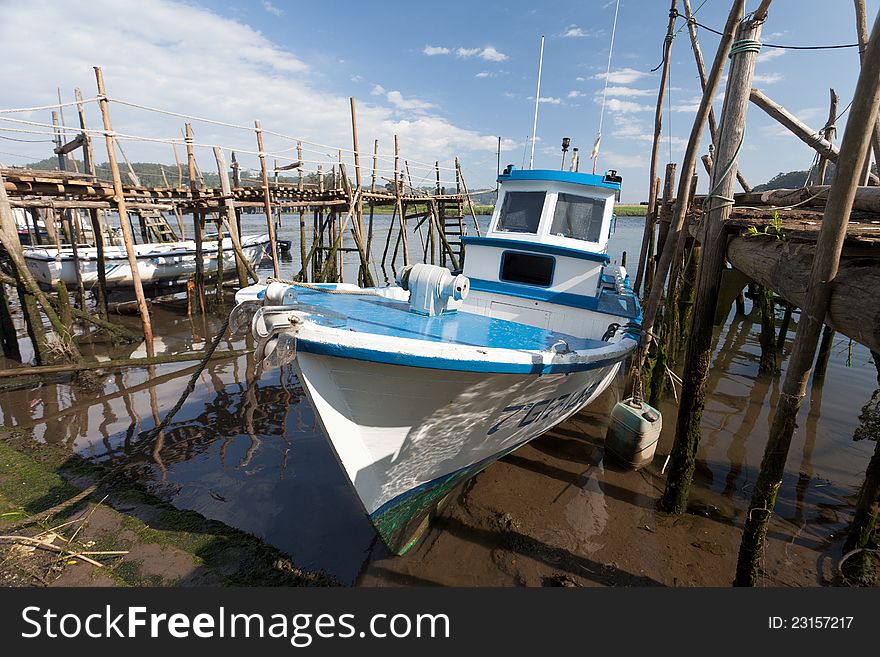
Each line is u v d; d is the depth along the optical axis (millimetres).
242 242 16688
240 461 5844
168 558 4152
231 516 4832
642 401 6020
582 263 5715
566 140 7578
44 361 8523
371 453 3877
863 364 9586
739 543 4629
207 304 14688
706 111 5316
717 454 6215
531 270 6234
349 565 4246
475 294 6199
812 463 5984
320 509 4980
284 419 7000
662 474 5805
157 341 10992
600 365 4582
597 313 5676
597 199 6145
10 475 5375
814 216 5152
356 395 3588
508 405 4297
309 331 3299
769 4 4082
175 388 8062
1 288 9031
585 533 4738
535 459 6082
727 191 4531
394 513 4281
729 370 9383
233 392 7922
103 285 11516
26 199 9133
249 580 3963
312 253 16047
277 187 14406
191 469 5656
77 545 4266
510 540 4629
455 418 4059
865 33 5812
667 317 8688
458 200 21984
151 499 4992
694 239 8773
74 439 6312
